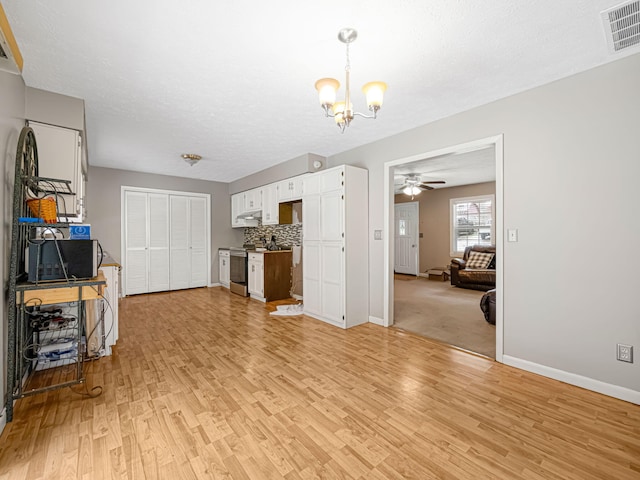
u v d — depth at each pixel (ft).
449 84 7.88
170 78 7.52
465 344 10.11
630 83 6.61
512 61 6.84
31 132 6.77
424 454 5.03
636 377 6.57
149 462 4.82
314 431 5.61
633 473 4.61
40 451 5.03
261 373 7.98
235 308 15.08
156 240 19.04
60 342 8.23
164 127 10.80
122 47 6.27
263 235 20.49
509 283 8.52
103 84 7.78
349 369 8.22
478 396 6.84
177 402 6.57
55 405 6.42
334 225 12.36
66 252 6.64
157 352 9.42
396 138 11.57
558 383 7.47
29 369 7.85
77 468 4.68
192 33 5.83
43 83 7.71
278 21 5.52
